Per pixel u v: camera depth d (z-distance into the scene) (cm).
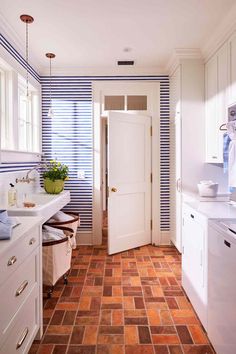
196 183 311
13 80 269
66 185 371
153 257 328
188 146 309
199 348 172
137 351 169
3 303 122
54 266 227
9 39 254
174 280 265
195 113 308
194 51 299
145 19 237
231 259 139
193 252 212
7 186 255
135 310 213
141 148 364
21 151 280
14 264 134
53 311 212
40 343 176
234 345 136
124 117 344
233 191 249
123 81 364
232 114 224
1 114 267
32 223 165
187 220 230
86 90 365
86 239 376
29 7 217
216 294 161
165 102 366
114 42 282
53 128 367
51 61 334
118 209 344
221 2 212
